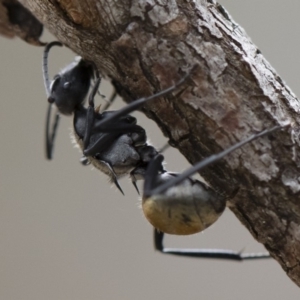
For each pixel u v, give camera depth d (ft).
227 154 0.35
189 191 0.36
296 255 0.36
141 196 0.37
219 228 0.43
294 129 0.35
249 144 0.35
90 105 0.37
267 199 0.36
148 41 0.35
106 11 0.35
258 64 0.36
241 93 0.35
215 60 0.35
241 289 0.43
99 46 0.36
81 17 0.35
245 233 0.43
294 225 0.36
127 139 0.37
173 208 0.36
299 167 0.35
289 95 0.36
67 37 0.36
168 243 0.43
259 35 0.43
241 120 0.35
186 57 0.35
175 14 0.35
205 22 0.35
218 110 0.35
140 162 0.37
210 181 0.36
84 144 0.37
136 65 0.36
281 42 0.43
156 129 0.43
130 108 0.36
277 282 0.43
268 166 0.35
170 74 0.35
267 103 0.35
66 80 0.37
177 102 0.36
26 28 0.37
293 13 0.43
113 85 0.37
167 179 0.37
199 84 0.35
